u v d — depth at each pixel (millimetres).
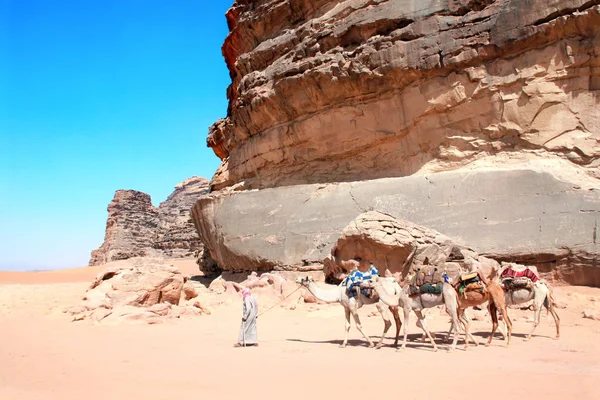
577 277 15648
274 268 20781
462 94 18531
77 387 7020
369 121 20828
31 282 39938
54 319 14906
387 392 6523
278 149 24047
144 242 90312
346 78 20422
